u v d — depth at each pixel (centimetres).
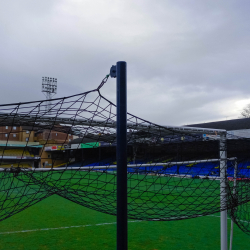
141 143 365
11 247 550
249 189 419
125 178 198
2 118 247
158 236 624
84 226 712
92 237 620
